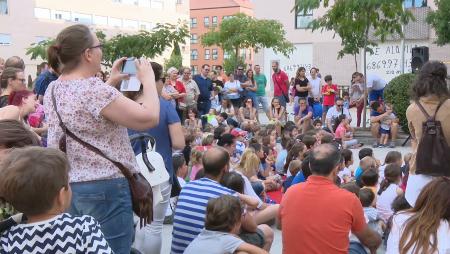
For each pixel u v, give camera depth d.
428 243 2.70
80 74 2.54
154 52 11.48
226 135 6.76
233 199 3.46
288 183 6.54
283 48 26.56
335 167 3.68
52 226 1.94
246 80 14.80
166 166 4.20
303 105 13.45
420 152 3.74
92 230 2.00
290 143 8.20
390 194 5.36
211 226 3.42
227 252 3.31
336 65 28.03
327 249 3.48
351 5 13.16
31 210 1.93
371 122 12.45
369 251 4.09
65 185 1.98
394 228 3.00
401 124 12.52
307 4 14.13
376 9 13.52
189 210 3.82
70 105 2.44
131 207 2.62
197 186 3.96
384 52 25.98
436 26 20.16
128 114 2.43
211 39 29.45
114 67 2.77
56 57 2.55
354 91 14.57
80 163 2.47
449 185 2.81
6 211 2.19
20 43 44.56
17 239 1.94
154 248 4.04
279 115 13.26
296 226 3.57
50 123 2.53
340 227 3.50
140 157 3.71
